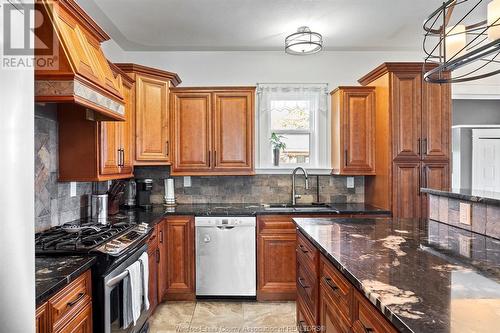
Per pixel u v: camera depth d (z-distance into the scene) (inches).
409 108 132.0
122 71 119.9
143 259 91.5
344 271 52.8
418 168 132.2
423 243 69.0
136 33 138.5
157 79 140.6
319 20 126.9
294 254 134.3
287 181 161.2
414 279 47.3
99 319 70.9
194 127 146.5
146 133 136.9
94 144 101.3
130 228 98.8
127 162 126.6
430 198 97.2
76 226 97.8
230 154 146.9
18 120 40.2
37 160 90.6
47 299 53.4
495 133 173.8
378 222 94.7
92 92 79.6
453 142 180.7
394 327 39.6
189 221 133.7
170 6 115.4
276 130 164.1
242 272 133.6
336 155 153.1
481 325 33.1
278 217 134.1
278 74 162.2
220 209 141.6
